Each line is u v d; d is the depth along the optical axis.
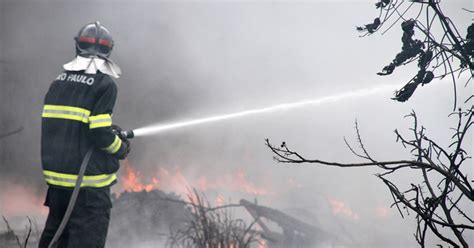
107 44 6.14
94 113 5.82
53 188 5.98
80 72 6.02
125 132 6.43
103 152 5.95
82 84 5.94
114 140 5.89
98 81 5.92
